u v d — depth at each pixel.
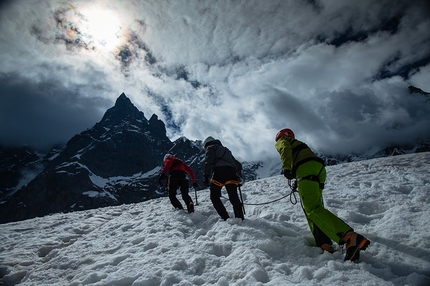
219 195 5.01
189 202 6.26
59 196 172.50
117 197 185.00
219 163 5.03
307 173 3.48
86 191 179.25
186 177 7.16
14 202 171.88
